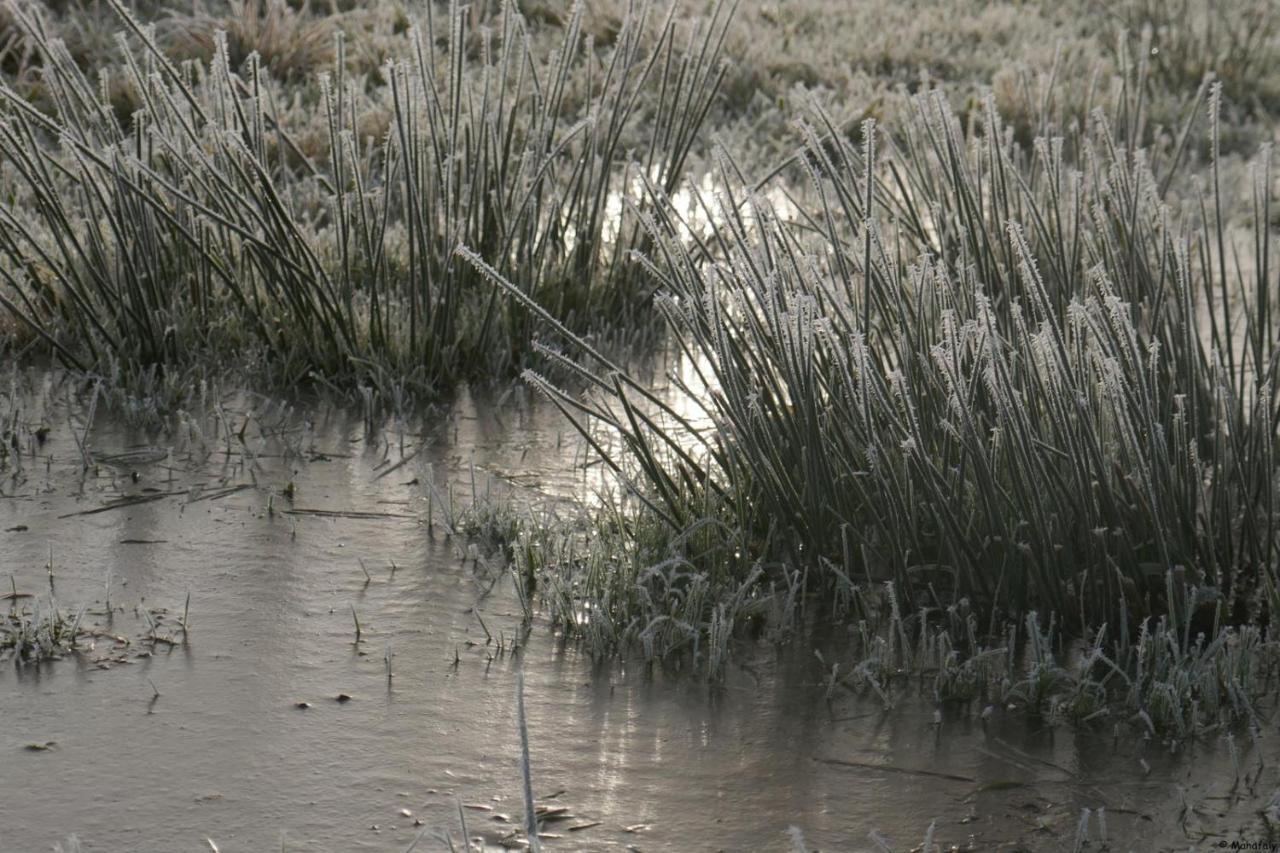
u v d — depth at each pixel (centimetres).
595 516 459
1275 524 442
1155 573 389
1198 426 460
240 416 539
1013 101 1161
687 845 296
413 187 568
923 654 371
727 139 1047
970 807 312
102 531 436
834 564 420
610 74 649
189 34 1050
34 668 356
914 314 450
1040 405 425
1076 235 474
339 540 437
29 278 604
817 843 298
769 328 423
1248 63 1365
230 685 351
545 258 659
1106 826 305
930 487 390
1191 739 342
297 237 563
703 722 345
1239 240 873
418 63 598
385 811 303
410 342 576
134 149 621
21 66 919
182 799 304
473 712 344
